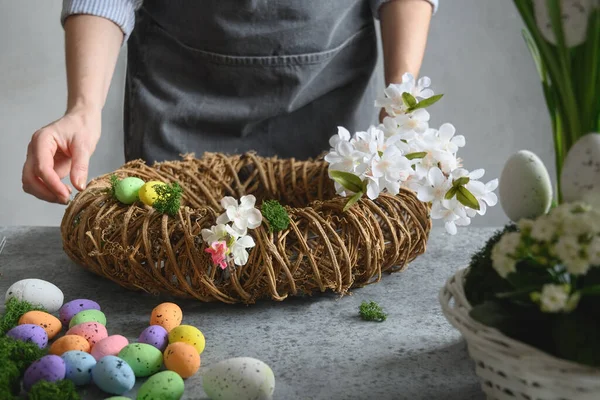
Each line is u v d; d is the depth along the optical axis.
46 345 0.83
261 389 0.71
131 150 1.31
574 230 0.59
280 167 1.15
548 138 2.10
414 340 0.84
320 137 1.31
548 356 0.61
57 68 1.99
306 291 0.92
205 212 0.89
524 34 0.70
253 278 0.88
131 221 0.91
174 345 0.77
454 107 2.09
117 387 0.73
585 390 0.61
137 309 0.92
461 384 0.76
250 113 1.26
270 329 0.87
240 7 1.20
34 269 1.03
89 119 1.05
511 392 0.66
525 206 0.71
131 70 1.31
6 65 1.97
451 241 1.13
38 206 2.12
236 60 1.24
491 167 2.13
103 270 0.93
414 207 0.97
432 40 2.04
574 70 0.65
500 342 0.63
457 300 0.70
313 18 1.22
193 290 0.89
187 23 1.23
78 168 0.98
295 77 1.25
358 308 0.92
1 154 2.05
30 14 1.94
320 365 0.79
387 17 1.23
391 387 0.75
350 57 1.30
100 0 1.14
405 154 0.93
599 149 0.63
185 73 1.27
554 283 0.63
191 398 0.74
